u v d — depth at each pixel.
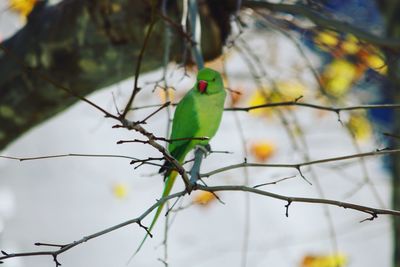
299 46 8.53
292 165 5.46
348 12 9.45
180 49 8.68
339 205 5.09
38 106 9.21
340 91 9.60
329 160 5.47
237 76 9.94
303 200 5.12
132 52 8.88
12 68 9.02
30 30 9.04
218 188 5.34
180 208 6.37
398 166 9.74
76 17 8.77
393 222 9.97
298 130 8.68
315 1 9.20
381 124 9.65
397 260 9.89
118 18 8.61
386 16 9.64
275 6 8.62
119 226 5.10
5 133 9.43
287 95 9.75
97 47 8.84
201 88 7.43
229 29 9.05
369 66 9.08
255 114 11.39
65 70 8.99
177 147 7.71
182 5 8.38
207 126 7.58
